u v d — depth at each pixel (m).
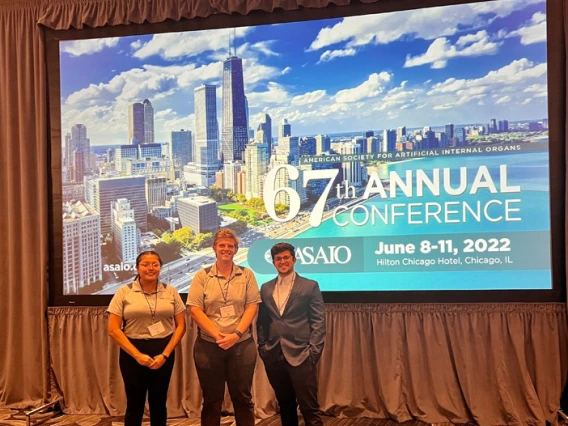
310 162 3.79
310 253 3.77
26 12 4.07
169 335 3.06
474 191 3.59
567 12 3.46
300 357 2.94
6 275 4.05
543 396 3.46
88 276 4.00
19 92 4.03
